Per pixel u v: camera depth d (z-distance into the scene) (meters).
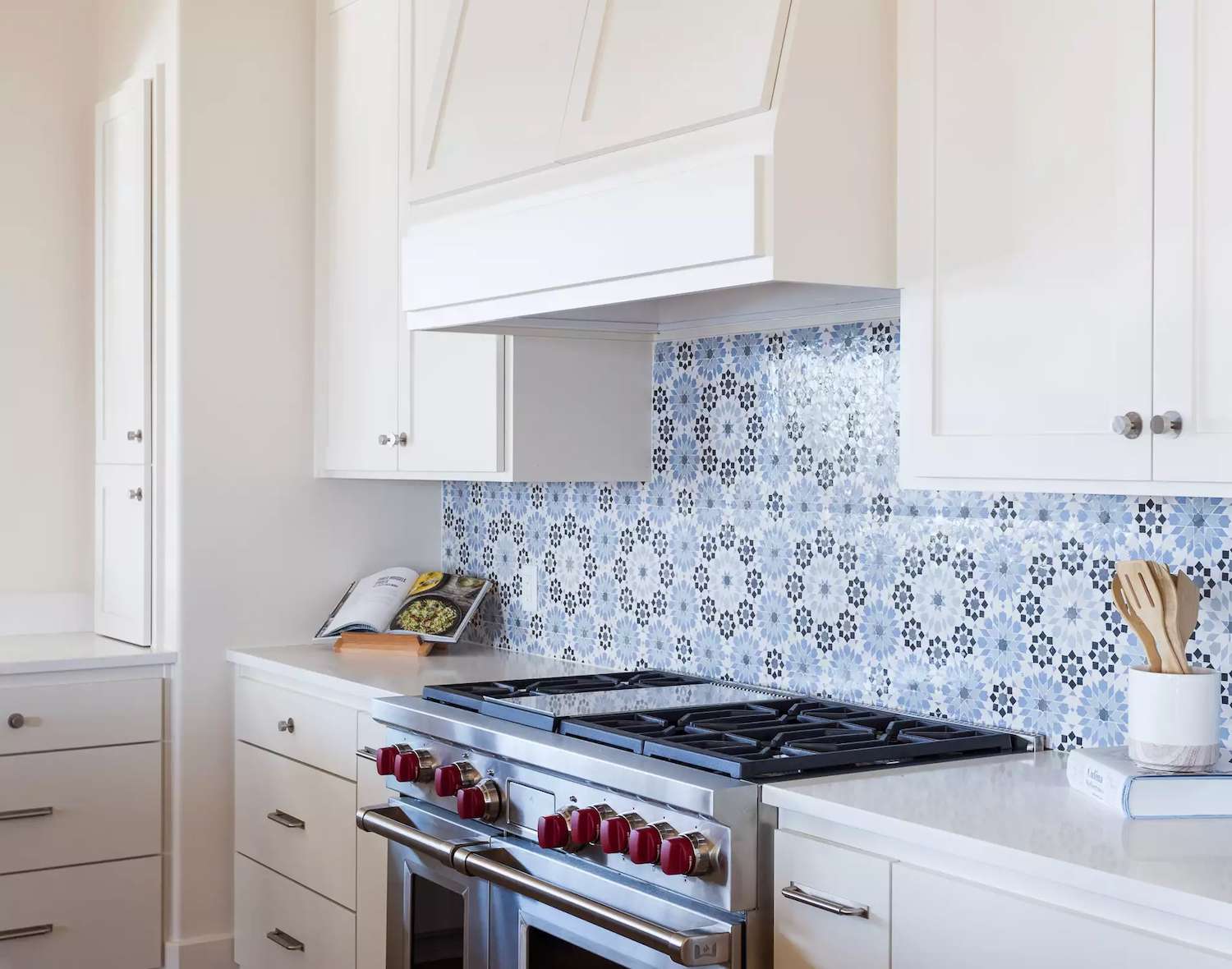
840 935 1.77
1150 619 1.79
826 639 2.56
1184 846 1.56
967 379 1.90
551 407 2.89
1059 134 1.77
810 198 1.94
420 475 3.16
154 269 3.47
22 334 3.81
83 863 3.28
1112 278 1.70
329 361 3.51
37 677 3.21
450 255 2.61
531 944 2.18
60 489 3.87
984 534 2.27
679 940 1.81
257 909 3.30
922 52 1.97
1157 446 1.64
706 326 2.79
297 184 3.55
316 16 3.55
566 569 3.27
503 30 2.60
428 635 3.34
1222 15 1.57
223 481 3.44
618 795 2.03
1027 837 1.60
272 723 3.24
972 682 2.29
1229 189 1.57
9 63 3.79
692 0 2.11
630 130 2.16
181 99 3.38
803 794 1.82
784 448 2.66
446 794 2.34
